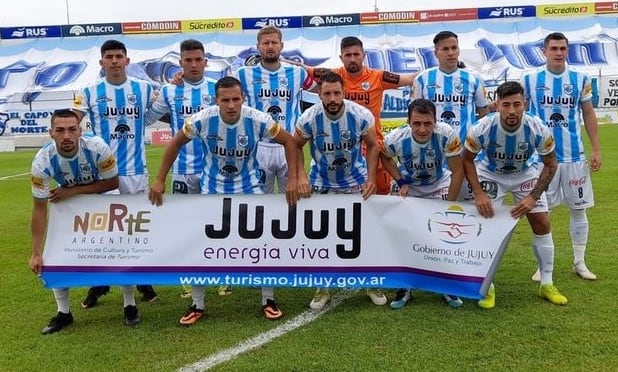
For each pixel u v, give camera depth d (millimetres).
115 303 4883
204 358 3611
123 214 4441
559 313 4148
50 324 4207
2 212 9289
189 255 4438
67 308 4316
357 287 4684
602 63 30266
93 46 34344
